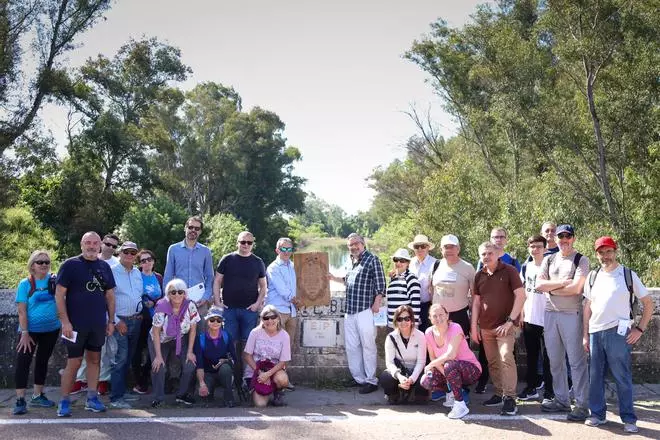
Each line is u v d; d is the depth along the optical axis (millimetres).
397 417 6344
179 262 7742
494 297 6719
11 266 23453
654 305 7863
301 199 71188
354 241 7754
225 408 6738
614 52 22047
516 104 24109
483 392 7488
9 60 28406
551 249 7340
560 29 23109
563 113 23875
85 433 5707
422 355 6871
